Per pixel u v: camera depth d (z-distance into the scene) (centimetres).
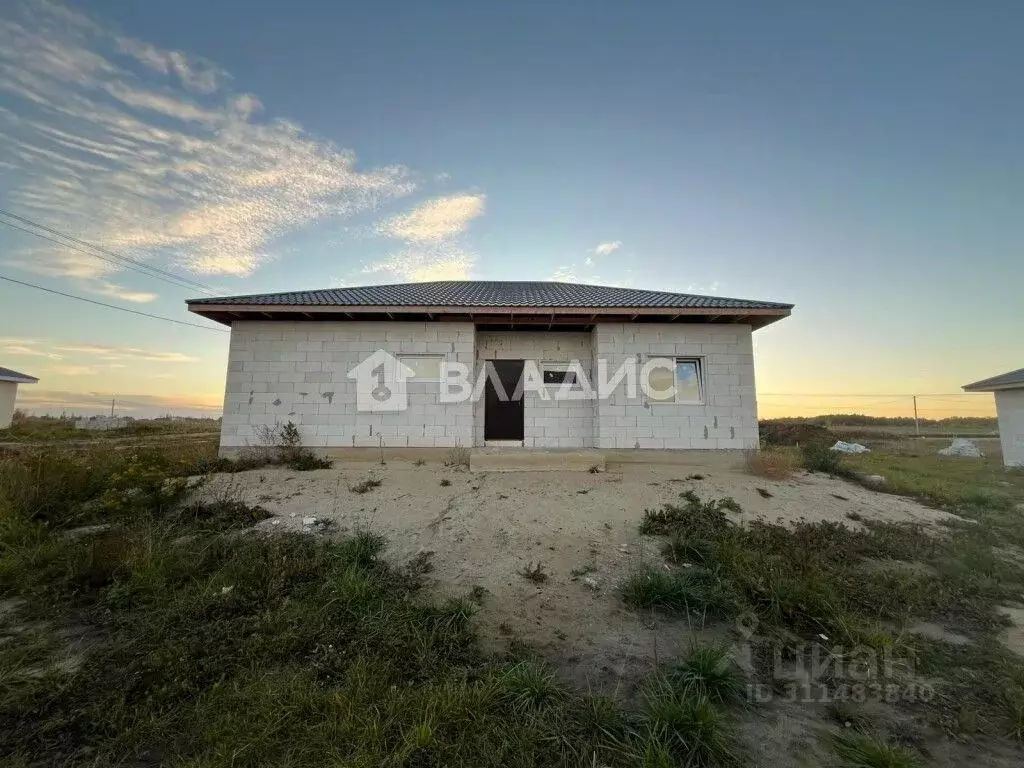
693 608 415
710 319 958
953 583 486
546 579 478
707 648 337
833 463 991
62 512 592
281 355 946
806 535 600
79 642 346
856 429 3056
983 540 622
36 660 322
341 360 948
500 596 440
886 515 736
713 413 955
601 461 899
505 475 857
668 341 967
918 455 1777
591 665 335
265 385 938
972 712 293
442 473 862
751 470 908
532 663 319
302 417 935
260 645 337
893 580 479
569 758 246
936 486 952
